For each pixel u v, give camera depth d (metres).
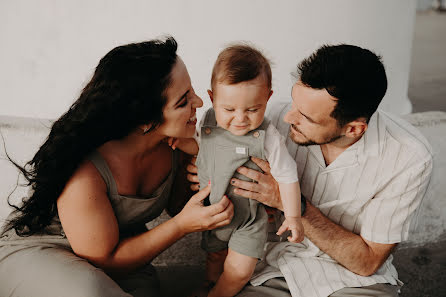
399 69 2.85
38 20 2.22
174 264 2.44
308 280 1.76
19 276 1.46
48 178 1.47
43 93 2.36
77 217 1.49
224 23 2.26
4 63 2.29
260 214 1.74
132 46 1.47
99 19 2.22
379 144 1.71
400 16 2.68
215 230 1.75
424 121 2.82
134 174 1.64
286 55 2.37
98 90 1.43
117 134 1.50
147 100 1.42
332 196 1.83
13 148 2.31
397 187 1.72
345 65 1.48
